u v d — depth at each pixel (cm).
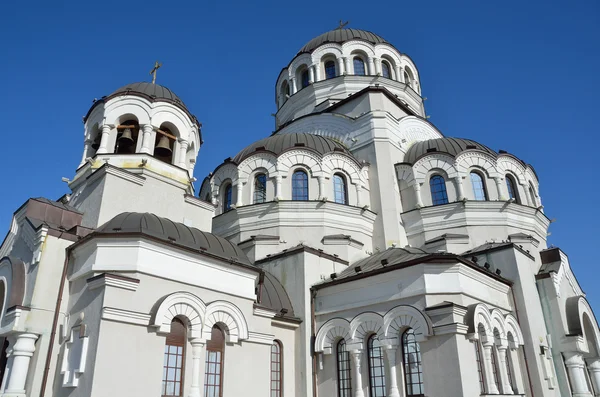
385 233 2650
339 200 2714
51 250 1650
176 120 2272
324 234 2533
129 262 1535
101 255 1556
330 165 2738
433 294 1786
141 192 2022
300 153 2734
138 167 2055
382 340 1834
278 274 2241
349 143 3070
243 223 2647
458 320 1683
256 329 1798
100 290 1457
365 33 4009
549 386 1994
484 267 2150
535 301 2200
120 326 1427
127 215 1723
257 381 1734
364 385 1862
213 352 1648
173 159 2248
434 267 1830
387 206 2722
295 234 2539
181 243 1689
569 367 2131
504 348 1891
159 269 1575
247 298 1795
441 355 1666
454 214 2662
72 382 1378
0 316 1648
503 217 2644
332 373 1952
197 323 1595
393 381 1755
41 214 1828
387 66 3816
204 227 2233
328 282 2077
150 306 1519
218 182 2898
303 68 3875
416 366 1758
